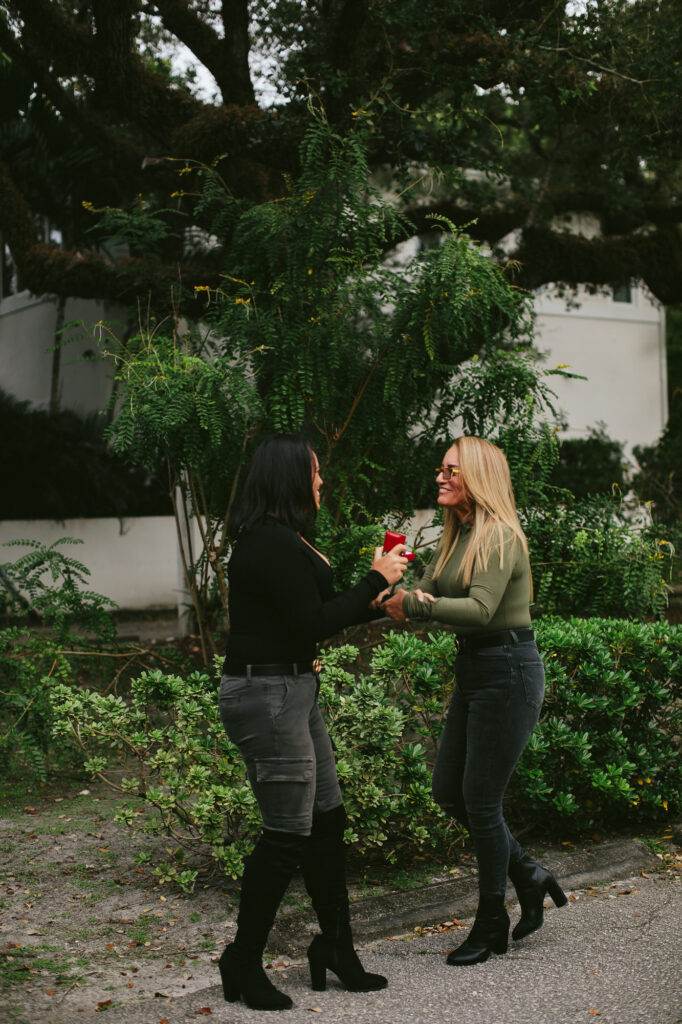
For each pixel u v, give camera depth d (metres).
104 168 13.05
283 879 3.02
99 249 13.67
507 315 6.12
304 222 5.94
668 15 8.94
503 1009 2.97
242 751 3.07
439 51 8.17
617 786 4.37
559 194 13.09
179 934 3.62
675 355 19.89
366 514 6.18
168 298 6.89
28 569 6.56
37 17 8.32
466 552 3.38
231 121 8.07
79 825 4.87
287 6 9.06
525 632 3.40
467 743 3.44
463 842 4.54
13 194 9.36
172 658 6.74
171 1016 2.94
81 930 3.65
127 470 13.74
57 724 4.17
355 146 5.91
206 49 9.35
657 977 3.18
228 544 6.40
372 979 3.15
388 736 4.08
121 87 8.53
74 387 14.70
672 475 11.38
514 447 6.11
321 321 5.91
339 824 3.22
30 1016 2.94
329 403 5.99
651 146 9.65
